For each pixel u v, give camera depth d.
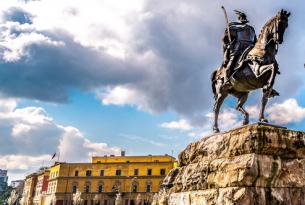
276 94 9.51
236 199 8.02
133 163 92.38
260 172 8.11
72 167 97.00
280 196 8.07
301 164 8.47
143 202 88.56
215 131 11.11
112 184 92.44
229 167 8.55
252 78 9.84
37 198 116.75
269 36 9.80
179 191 10.36
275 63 9.59
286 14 9.70
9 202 144.12
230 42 10.52
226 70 10.49
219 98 11.16
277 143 8.35
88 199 93.00
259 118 9.05
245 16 11.03
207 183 9.20
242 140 8.57
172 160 91.69
